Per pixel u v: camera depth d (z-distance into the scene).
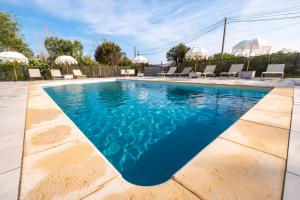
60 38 27.06
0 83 9.95
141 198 1.00
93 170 1.29
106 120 3.85
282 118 2.45
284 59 9.68
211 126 3.33
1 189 1.09
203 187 1.07
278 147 1.58
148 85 10.30
